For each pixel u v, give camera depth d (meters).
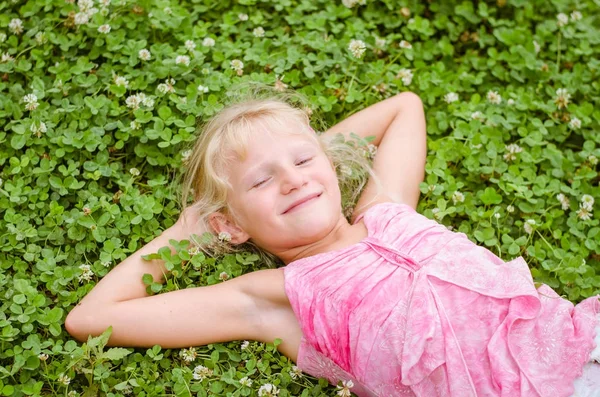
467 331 2.91
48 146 3.74
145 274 3.31
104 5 4.13
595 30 4.62
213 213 3.46
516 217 3.85
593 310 3.12
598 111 4.22
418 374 2.89
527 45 4.42
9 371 3.13
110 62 4.07
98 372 3.10
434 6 4.61
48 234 3.51
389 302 3.00
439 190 3.74
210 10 4.45
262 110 3.42
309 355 3.16
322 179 3.31
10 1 4.28
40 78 4.01
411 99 3.99
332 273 3.12
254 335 3.23
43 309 3.35
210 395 3.14
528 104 4.18
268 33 4.33
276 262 3.56
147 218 3.54
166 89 3.89
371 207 3.43
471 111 4.11
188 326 3.18
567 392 2.82
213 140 3.42
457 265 3.05
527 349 2.87
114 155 3.86
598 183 4.04
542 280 3.57
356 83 4.17
